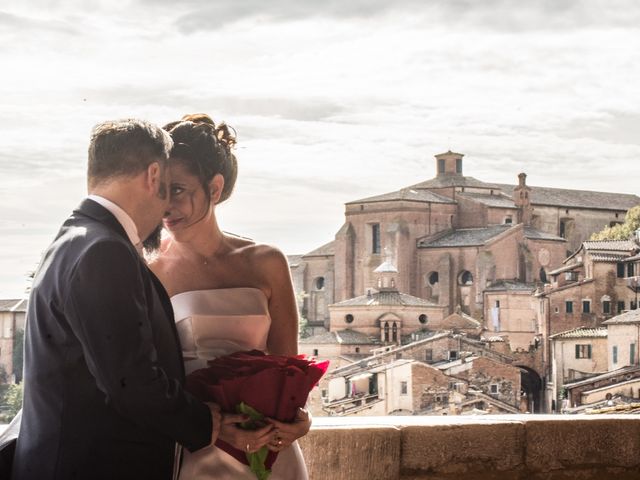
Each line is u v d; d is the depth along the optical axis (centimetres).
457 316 6462
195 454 325
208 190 335
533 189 6575
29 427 274
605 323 4294
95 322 261
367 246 6962
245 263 357
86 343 262
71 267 266
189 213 333
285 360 313
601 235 5550
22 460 274
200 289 353
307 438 468
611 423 536
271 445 319
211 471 325
